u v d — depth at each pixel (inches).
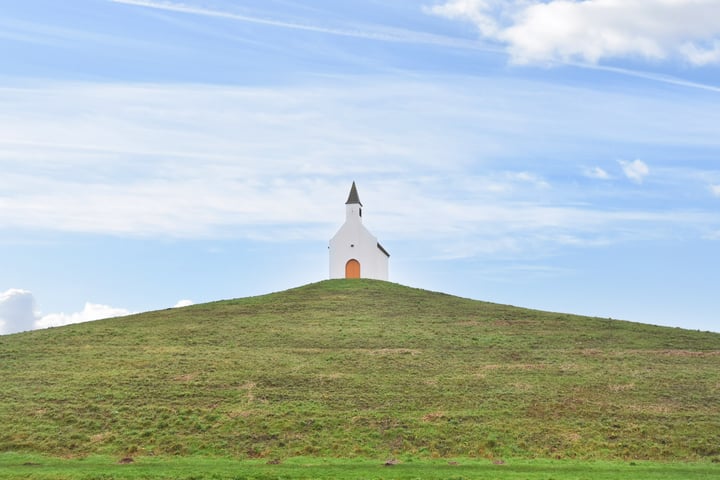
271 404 1855.3
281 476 1414.9
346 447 1599.4
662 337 2632.9
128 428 1699.1
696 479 1395.2
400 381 2054.6
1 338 2659.9
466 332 2672.2
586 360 2295.8
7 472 1440.7
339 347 2454.5
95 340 2554.1
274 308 3107.8
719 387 1994.3
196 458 1541.6
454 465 1488.7
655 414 1784.0
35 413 1782.7
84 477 1409.9
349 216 3914.9
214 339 2556.6
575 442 1615.4
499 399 1899.6
